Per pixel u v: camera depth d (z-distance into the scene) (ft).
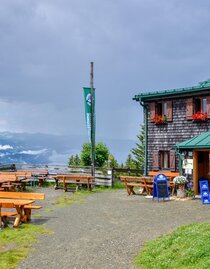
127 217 49.73
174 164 81.10
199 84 82.17
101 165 125.29
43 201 66.44
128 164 164.45
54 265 30.40
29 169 107.86
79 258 31.96
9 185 73.36
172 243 32.12
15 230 42.04
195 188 68.49
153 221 45.91
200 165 72.79
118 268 29.09
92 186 89.40
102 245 35.63
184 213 50.08
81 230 42.32
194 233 32.68
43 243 36.94
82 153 129.80
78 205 61.77
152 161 86.74
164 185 65.26
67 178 83.25
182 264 26.91
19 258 32.24
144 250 32.63
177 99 82.23
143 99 88.33
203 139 69.05
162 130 84.94
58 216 51.29
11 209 56.13
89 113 90.74
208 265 24.89
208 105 76.28
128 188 75.77
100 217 50.26
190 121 79.46
